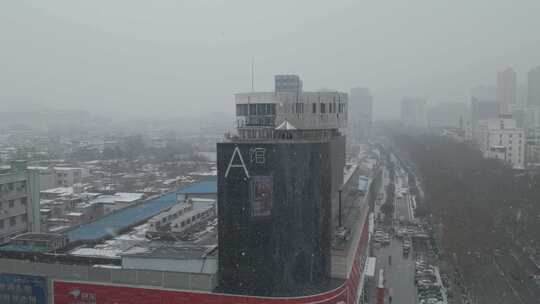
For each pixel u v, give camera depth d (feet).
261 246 174.19
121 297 183.42
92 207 433.48
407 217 549.54
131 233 257.34
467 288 313.32
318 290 176.65
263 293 173.99
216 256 182.80
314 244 178.70
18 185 296.71
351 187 292.40
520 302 288.92
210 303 175.42
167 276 179.83
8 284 195.00
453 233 370.32
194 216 266.36
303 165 175.11
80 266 188.34
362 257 293.23
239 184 175.11
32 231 306.55
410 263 381.19
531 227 390.21
